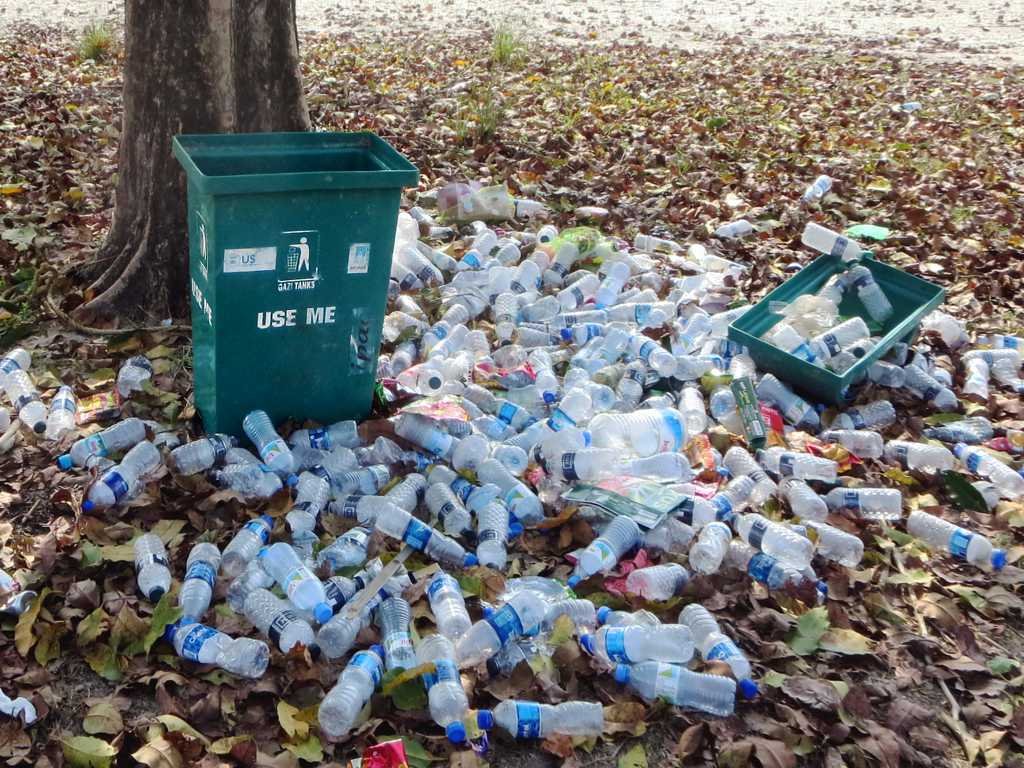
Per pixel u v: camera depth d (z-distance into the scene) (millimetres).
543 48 14227
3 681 2723
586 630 3061
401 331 4652
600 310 5055
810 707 2820
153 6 4336
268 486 3479
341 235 3463
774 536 3434
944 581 3432
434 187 6992
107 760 2496
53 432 3783
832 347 4547
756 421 4074
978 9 20703
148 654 2834
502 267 5359
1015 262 6258
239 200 3230
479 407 4156
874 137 9547
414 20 17000
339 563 3213
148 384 4109
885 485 3953
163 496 3428
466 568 3252
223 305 3430
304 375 3750
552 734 2682
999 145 9359
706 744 2705
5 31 13328
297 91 4797
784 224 6703
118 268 4812
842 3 21500
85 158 7270
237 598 3041
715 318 4957
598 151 8336
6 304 4746
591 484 3650
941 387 4562
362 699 2703
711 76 12273
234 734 2635
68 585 3057
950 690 2982
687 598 3209
